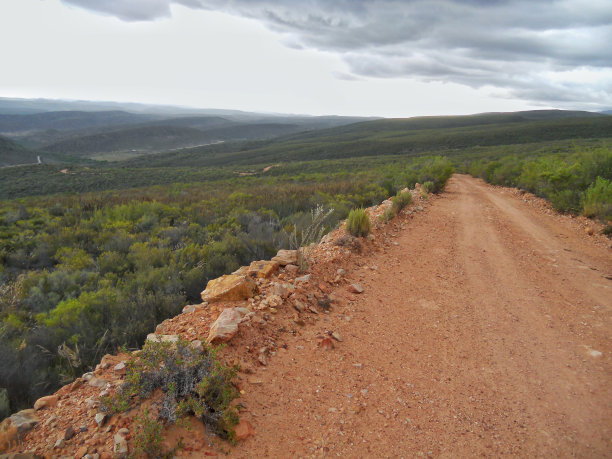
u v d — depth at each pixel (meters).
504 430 3.07
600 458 2.79
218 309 4.62
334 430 2.95
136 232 12.41
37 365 4.38
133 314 5.64
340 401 3.32
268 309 4.77
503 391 3.59
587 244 9.48
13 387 3.86
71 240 11.02
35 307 6.53
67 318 5.41
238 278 5.18
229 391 2.90
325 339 4.25
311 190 20.84
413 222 11.64
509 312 5.44
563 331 4.88
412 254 8.23
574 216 12.90
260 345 4.00
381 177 28.22
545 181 17.89
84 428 2.62
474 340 4.59
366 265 7.17
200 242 10.85
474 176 35.25
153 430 2.42
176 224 13.76
